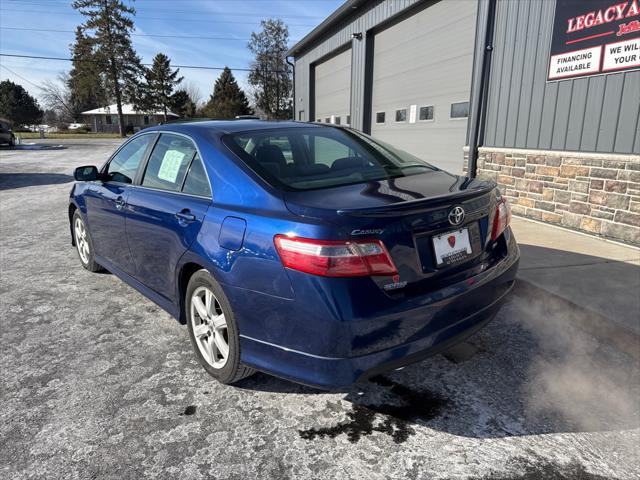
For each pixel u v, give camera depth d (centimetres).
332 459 204
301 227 198
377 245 195
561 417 230
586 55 520
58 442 215
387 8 984
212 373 261
